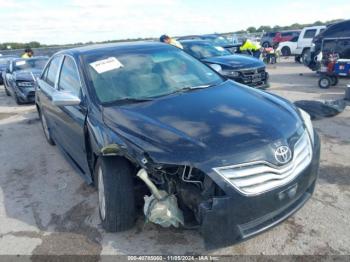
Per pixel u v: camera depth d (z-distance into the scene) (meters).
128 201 2.93
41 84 5.72
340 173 3.99
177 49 4.54
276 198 2.56
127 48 4.29
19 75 10.38
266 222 2.58
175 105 3.19
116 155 2.91
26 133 6.97
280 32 26.55
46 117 5.66
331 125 5.82
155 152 2.56
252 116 2.90
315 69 11.24
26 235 3.25
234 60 8.84
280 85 10.55
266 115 2.94
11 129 7.39
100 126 3.12
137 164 2.75
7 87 12.20
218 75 4.22
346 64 9.13
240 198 2.43
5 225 3.46
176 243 2.93
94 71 3.76
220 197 2.42
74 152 4.21
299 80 11.48
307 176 2.80
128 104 3.33
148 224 3.17
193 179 2.59
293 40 22.30
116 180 2.89
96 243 3.02
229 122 2.79
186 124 2.79
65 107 4.12
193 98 3.35
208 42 10.69
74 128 3.85
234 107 3.09
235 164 2.44
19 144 6.25
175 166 2.62
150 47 4.39
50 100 4.88
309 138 3.01
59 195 4.03
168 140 2.61
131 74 3.79
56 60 5.10
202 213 2.44
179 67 4.08
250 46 14.98
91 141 3.25
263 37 27.94
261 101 3.31
